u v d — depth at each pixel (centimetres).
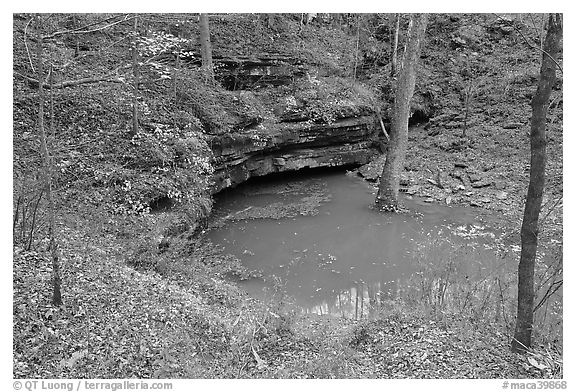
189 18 1950
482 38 2431
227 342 724
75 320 690
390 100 2178
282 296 952
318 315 912
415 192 1722
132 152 1256
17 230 879
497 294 902
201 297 895
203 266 1084
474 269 1086
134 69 1269
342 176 1950
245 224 1435
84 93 1338
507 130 1989
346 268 1154
